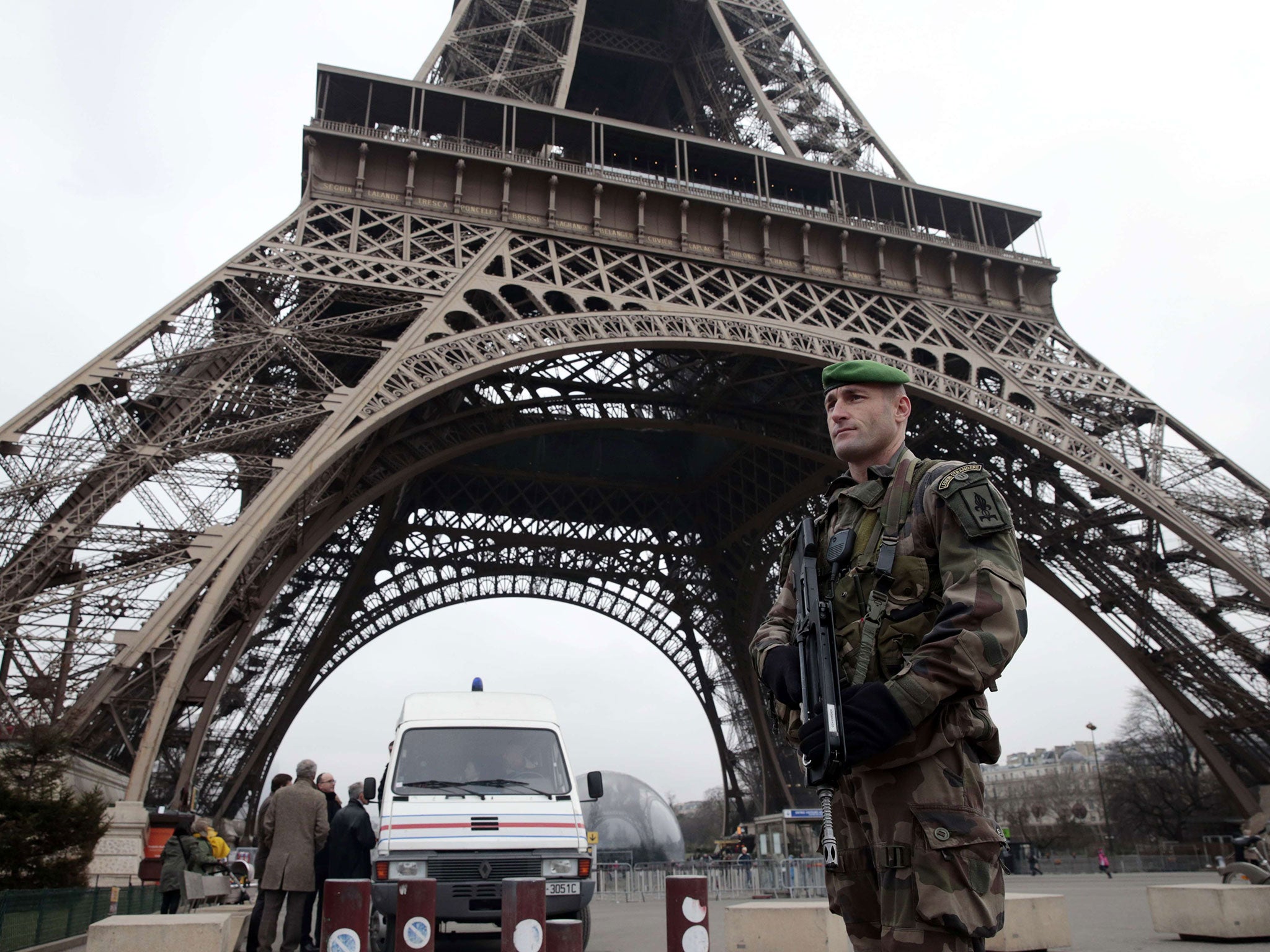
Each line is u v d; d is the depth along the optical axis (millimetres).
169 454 27906
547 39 52344
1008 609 3668
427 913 10398
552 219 41719
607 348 36688
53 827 19609
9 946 14484
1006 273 49656
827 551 4426
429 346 33188
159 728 23906
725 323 39438
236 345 31172
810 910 14867
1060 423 42156
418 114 43812
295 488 28047
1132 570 43938
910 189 50344
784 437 48844
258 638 53031
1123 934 18203
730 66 59000
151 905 24266
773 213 45312
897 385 4766
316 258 35281
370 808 23156
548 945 9711
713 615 69312
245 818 57531
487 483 61844
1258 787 43219
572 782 16891
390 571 61688
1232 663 43094
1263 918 16234
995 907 3629
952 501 3965
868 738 3562
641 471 65250
